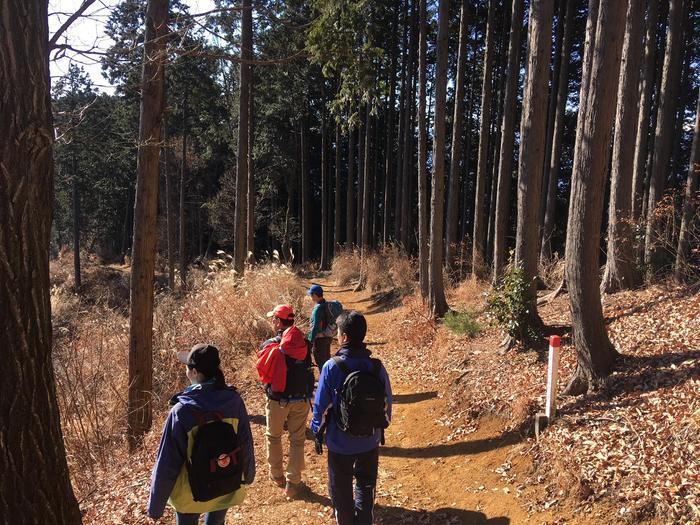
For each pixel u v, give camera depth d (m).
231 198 36.66
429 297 12.16
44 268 2.54
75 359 6.81
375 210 32.78
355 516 3.62
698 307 6.97
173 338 8.95
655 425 4.69
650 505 3.87
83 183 38.78
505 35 22.03
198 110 29.14
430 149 34.88
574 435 5.02
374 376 3.62
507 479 4.96
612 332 7.34
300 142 37.88
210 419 2.97
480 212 15.28
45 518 2.53
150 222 6.97
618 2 5.32
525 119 8.07
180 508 2.98
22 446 2.44
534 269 8.05
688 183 10.46
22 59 2.38
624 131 9.22
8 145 2.36
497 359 7.85
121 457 6.27
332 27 8.09
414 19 22.80
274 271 14.09
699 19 20.92
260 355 4.77
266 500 4.80
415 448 6.09
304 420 4.85
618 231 9.34
